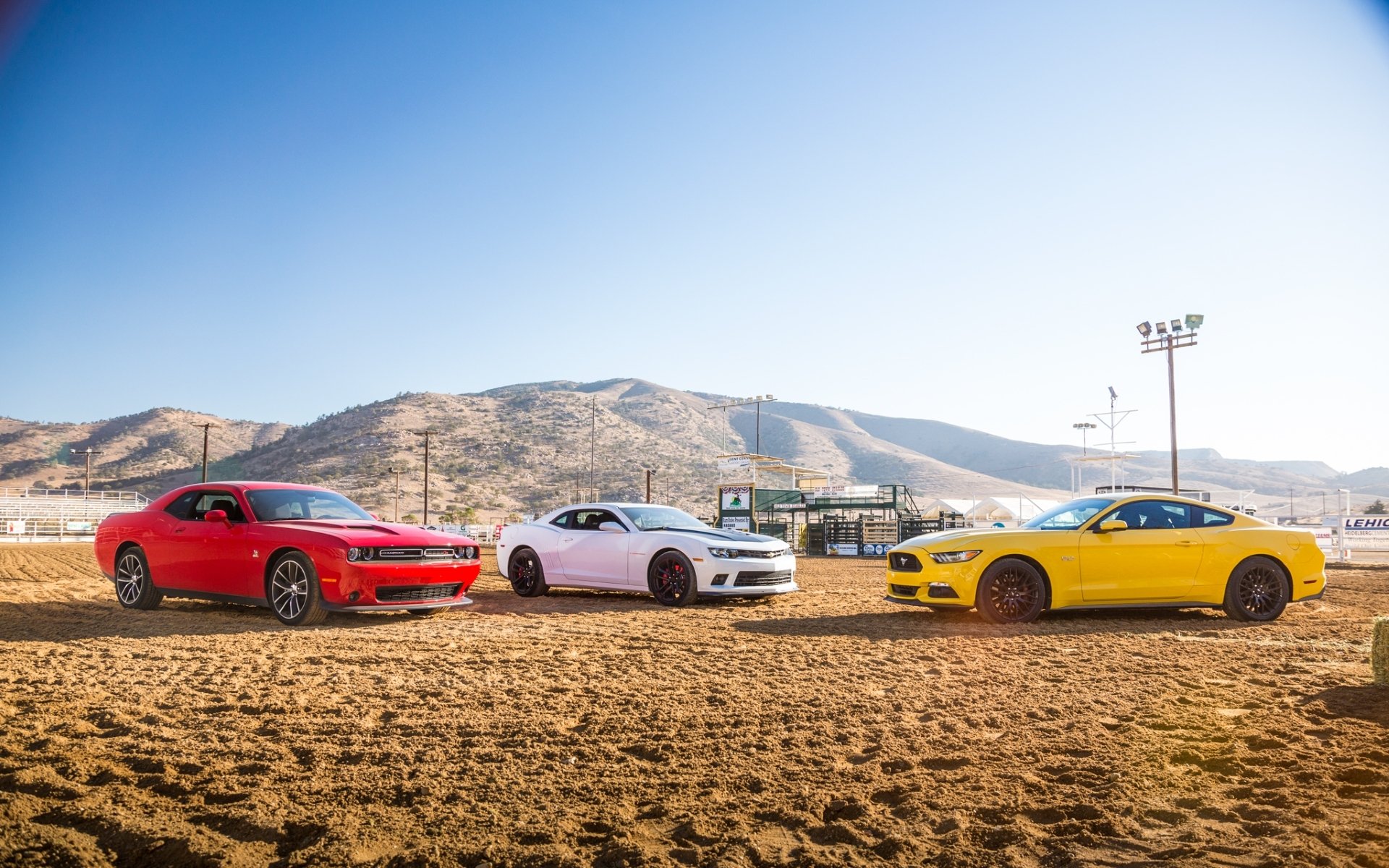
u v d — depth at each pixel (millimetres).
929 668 6375
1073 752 4066
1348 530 28344
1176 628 8727
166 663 6480
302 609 8781
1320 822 3092
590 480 159375
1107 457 50219
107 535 10562
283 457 174500
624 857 2879
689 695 5391
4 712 4754
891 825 3150
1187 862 2785
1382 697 5207
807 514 38844
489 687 5633
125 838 3025
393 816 3252
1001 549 9078
